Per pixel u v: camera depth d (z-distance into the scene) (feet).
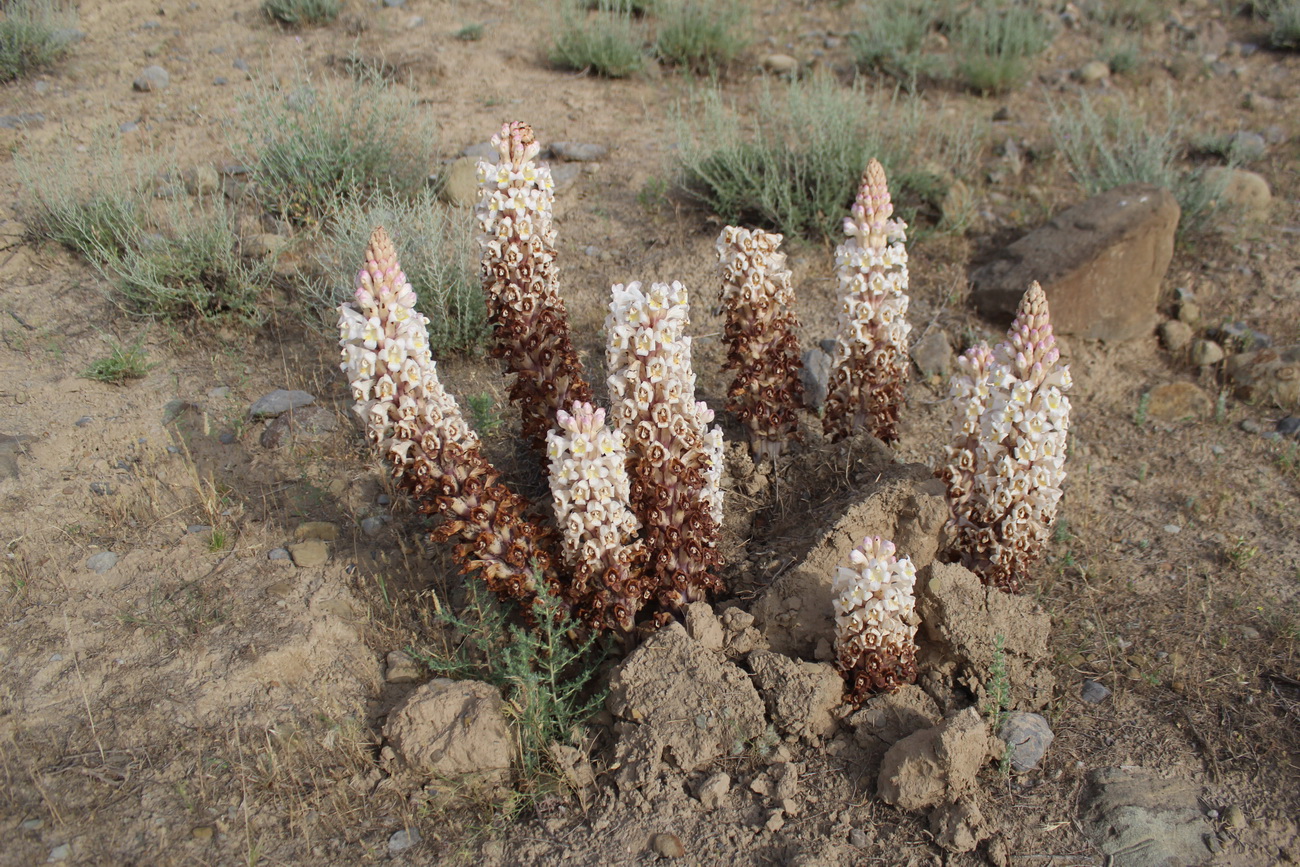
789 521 14.05
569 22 30.37
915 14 32.86
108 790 10.38
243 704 11.39
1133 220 18.78
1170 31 32.96
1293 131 26.08
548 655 11.59
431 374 10.98
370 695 11.73
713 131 23.71
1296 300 19.63
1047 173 24.16
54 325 17.71
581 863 10.02
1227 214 22.12
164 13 31.71
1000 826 10.31
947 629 11.37
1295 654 12.19
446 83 27.96
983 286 19.35
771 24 33.55
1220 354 18.54
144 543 13.43
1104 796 10.54
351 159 21.01
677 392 11.07
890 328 13.98
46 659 11.69
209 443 15.39
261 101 21.71
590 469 10.46
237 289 18.08
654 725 10.89
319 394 16.66
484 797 10.70
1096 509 15.19
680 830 10.30
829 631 11.83
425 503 11.60
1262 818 10.36
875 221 13.47
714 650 11.62
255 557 13.35
